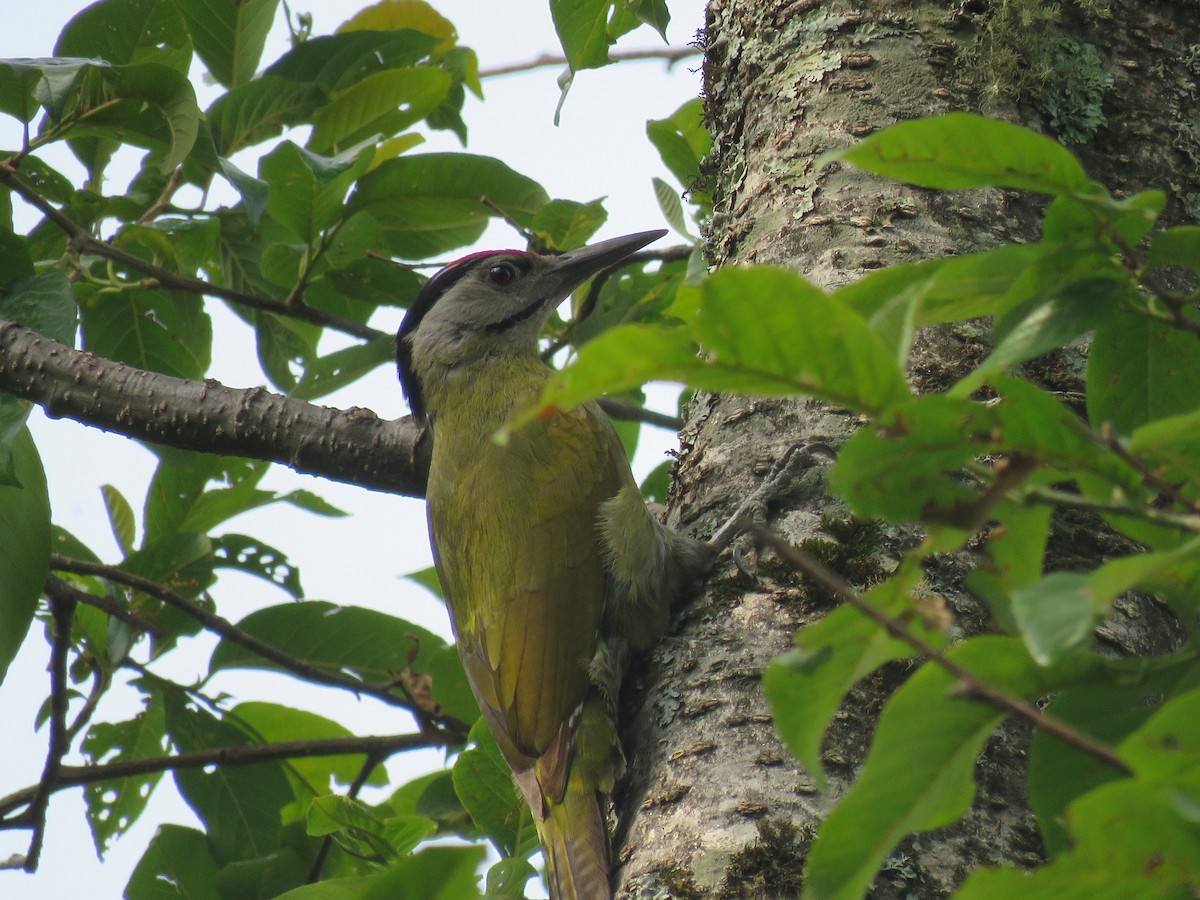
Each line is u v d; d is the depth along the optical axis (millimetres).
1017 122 8023
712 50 9867
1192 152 8156
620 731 8758
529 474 9961
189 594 11227
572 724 8750
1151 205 3424
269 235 11852
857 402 3244
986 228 7809
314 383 11141
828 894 3375
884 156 3574
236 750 10539
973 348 7191
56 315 9906
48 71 9195
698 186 11031
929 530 3455
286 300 11797
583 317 11523
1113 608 6473
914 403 3221
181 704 11039
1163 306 3920
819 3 8867
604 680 8891
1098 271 3646
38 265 10562
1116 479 3342
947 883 5637
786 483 7449
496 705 9180
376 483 10328
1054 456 3316
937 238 7730
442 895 3143
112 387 9875
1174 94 8297
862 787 3428
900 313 3533
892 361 3162
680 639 7352
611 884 6703
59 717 10070
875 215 7879
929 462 3352
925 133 3521
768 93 8828
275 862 10258
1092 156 8047
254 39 11578
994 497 3342
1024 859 5734
